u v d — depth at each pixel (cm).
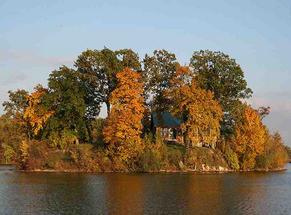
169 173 9706
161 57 11844
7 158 13312
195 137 10544
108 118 10494
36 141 10831
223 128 12081
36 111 11225
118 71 11294
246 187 7244
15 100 12094
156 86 11762
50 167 10306
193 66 12281
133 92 10369
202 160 10488
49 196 6053
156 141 10350
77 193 6334
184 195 6191
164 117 12631
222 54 12250
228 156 10856
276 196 6288
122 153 10038
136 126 10138
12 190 6650
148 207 5259
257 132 11150
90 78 11288
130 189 6781
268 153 11681
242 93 12294
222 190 6788
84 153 10275
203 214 4922
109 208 5184
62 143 10800
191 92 10725
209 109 10694
